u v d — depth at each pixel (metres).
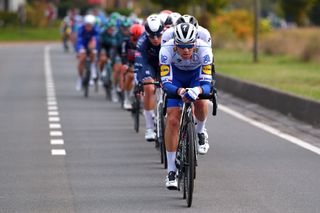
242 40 111.19
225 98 52.34
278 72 65.06
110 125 39.34
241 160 29.44
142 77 30.34
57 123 40.16
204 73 23.28
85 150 31.84
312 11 182.50
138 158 29.97
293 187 24.61
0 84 64.44
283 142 33.69
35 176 26.56
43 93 56.50
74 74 76.38
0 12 195.12
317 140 34.28
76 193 23.94
